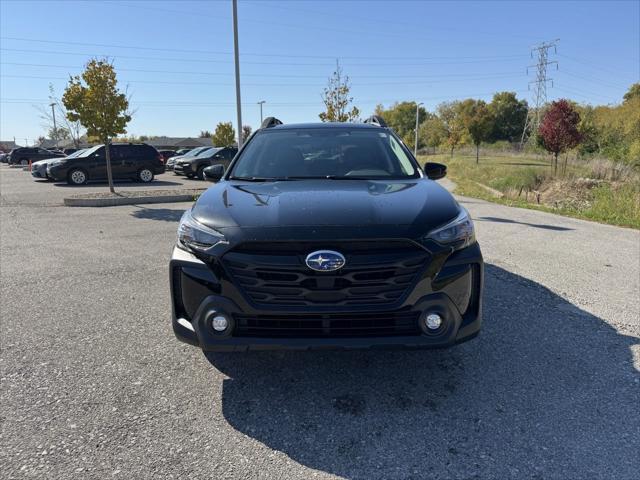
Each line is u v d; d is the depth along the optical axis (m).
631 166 20.98
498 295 4.81
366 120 5.39
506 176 22.86
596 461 2.34
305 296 2.62
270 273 2.63
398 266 2.63
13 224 9.04
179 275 2.88
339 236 2.60
